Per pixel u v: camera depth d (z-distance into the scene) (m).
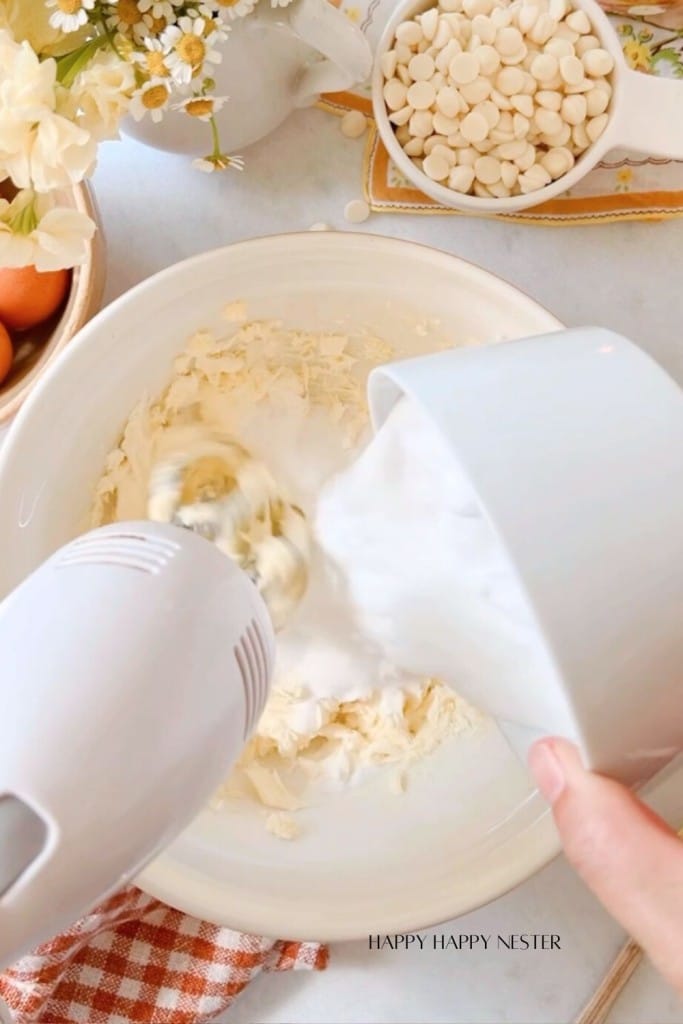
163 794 0.32
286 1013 0.62
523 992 0.62
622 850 0.35
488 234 0.60
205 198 0.60
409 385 0.35
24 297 0.51
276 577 0.55
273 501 0.57
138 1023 0.60
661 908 0.35
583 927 0.63
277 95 0.53
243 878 0.49
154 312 0.51
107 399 0.52
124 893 0.58
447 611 0.42
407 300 0.54
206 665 0.34
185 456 0.57
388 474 0.45
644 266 0.61
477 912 0.63
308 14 0.43
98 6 0.39
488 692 0.43
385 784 0.55
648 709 0.34
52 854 0.30
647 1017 0.62
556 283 0.61
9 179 0.50
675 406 0.35
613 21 0.59
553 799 0.37
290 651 0.57
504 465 0.32
